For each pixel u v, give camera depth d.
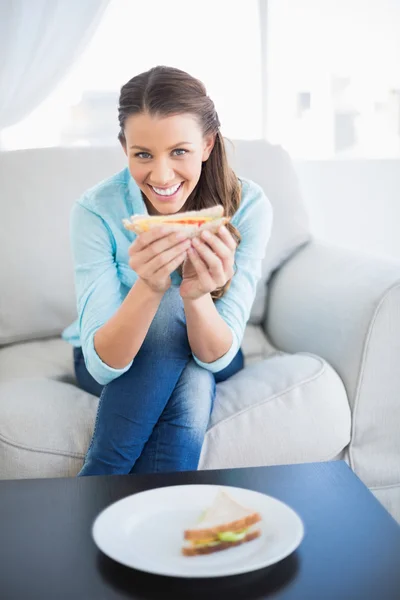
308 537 0.93
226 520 0.91
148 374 1.33
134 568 0.85
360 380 1.56
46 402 1.48
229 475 1.10
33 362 1.79
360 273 1.68
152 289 1.27
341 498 1.03
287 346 1.85
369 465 1.57
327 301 1.70
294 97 2.71
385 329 1.56
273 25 2.65
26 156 1.99
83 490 1.05
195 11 2.60
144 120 1.30
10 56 2.27
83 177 1.99
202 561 0.87
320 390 1.53
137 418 1.32
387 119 2.76
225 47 2.64
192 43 2.62
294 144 2.74
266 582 0.83
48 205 1.95
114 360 1.32
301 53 2.69
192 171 1.35
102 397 1.36
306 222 2.04
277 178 2.04
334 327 1.64
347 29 2.69
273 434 1.47
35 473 1.40
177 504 0.99
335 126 2.75
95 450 1.33
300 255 1.99
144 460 1.34
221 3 2.61
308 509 1.00
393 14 2.69
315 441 1.50
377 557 0.88
